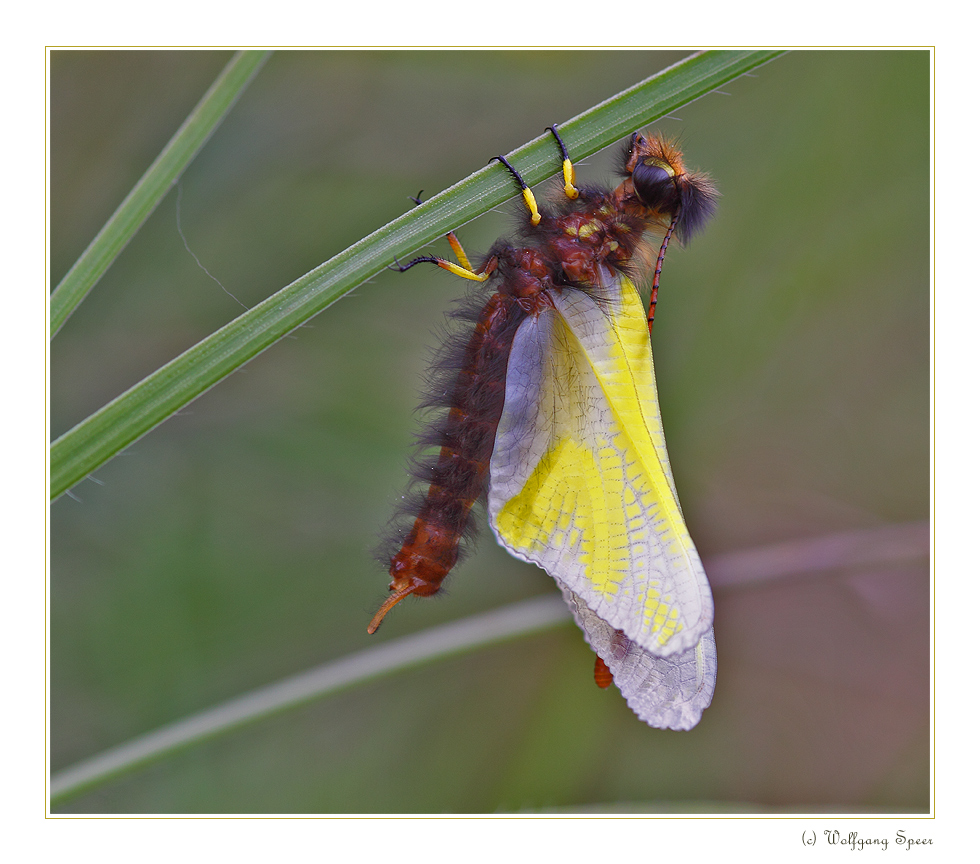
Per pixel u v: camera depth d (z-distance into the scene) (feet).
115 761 0.70
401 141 0.76
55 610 0.74
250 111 0.75
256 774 0.75
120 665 0.75
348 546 0.76
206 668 0.75
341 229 0.76
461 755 0.76
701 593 0.67
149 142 0.74
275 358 0.76
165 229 0.75
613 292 0.69
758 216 0.76
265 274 0.75
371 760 0.76
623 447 0.68
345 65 0.75
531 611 0.72
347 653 0.76
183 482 0.75
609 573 0.68
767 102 0.76
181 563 0.75
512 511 0.68
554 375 0.69
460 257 0.70
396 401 0.76
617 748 0.76
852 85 0.76
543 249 0.69
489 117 0.76
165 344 0.75
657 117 0.69
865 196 0.76
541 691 0.76
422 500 0.70
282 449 0.76
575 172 0.69
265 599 0.76
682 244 0.70
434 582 0.70
